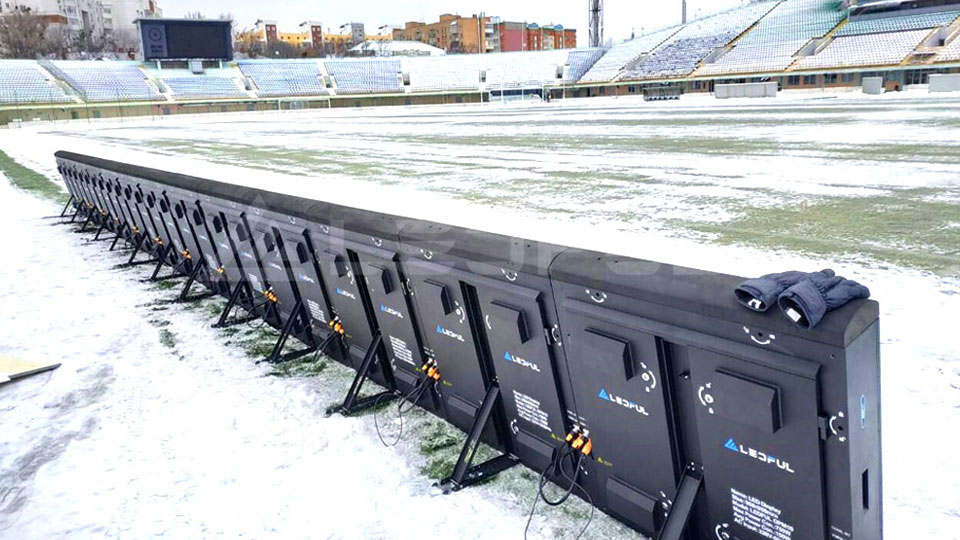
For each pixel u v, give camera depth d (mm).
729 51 63281
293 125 43656
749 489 2291
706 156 15445
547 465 3268
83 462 3705
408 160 17859
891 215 8508
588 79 75250
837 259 6566
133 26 154500
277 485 3396
